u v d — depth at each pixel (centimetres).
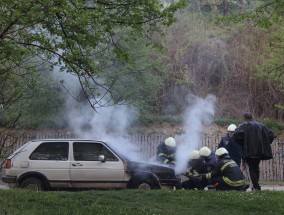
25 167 1284
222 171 1165
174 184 1295
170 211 905
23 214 839
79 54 916
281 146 2378
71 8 848
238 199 1008
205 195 1054
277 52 2258
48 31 927
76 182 1284
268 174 2341
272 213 910
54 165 1289
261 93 2942
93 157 1304
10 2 777
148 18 964
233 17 1219
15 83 1038
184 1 966
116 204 955
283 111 2875
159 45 1095
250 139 1126
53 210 880
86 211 877
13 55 917
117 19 951
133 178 1288
